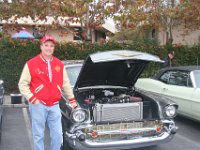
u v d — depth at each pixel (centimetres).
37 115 478
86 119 543
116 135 557
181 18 1405
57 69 486
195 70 793
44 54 480
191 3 1345
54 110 486
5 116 927
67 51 1277
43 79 475
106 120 568
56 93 482
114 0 1294
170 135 586
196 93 737
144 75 1334
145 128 568
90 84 668
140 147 606
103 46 1303
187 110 767
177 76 833
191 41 1803
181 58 1374
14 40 1241
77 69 712
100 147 541
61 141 497
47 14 1306
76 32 1412
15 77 1248
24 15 1322
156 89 872
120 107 577
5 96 1203
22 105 1050
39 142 486
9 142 691
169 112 588
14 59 1243
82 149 544
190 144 677
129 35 1830
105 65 613
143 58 580
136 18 1312
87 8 1248
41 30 1363
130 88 694
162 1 1414
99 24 1333
